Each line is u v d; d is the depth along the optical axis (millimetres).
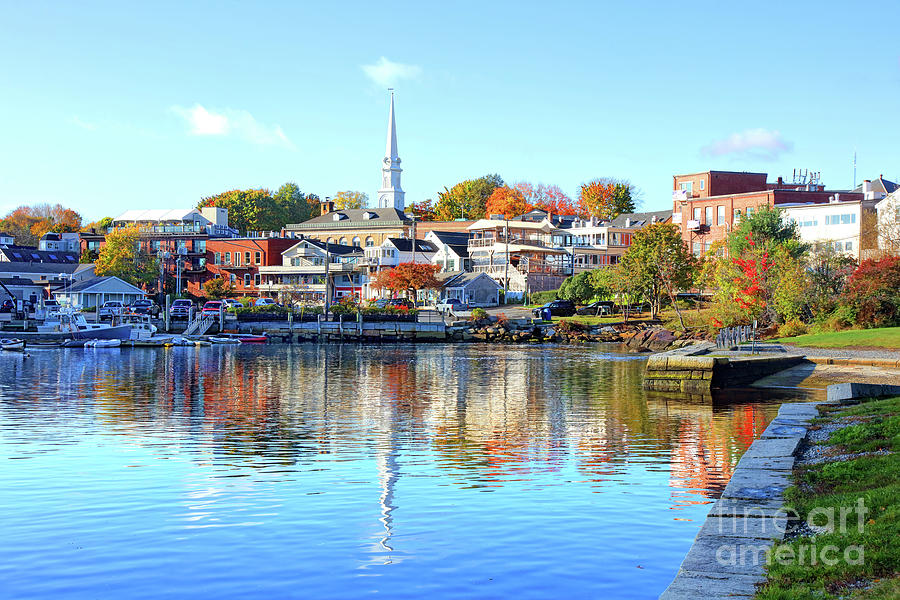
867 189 114938
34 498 23594
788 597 12039
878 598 11742
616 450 30594
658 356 49531
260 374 62719
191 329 106125
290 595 16625
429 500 23219
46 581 17453
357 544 19453
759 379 50188
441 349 92875
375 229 180375
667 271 105312
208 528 20719
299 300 139375
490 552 18781
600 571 17516
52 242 176375
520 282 139625
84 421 38156
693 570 13359
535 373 62656
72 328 96438
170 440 33031
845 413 27844
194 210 177500
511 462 28484
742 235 87625
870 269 69125
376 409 42469
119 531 20594
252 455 29906
